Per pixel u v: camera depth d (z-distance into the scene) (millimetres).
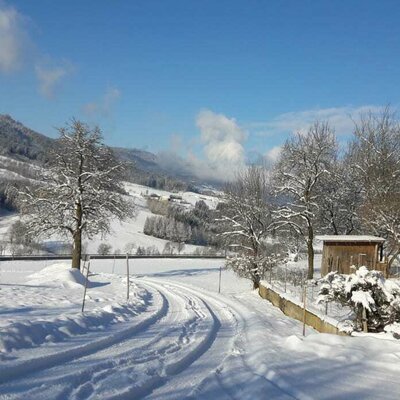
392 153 32750
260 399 7438
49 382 7352
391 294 13102
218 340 12992
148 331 13078
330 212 36719
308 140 33500
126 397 7172
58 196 32781
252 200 34625
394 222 26562
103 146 33969
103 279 32312
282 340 12750
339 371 9352
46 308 14391
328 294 13977
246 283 35438
